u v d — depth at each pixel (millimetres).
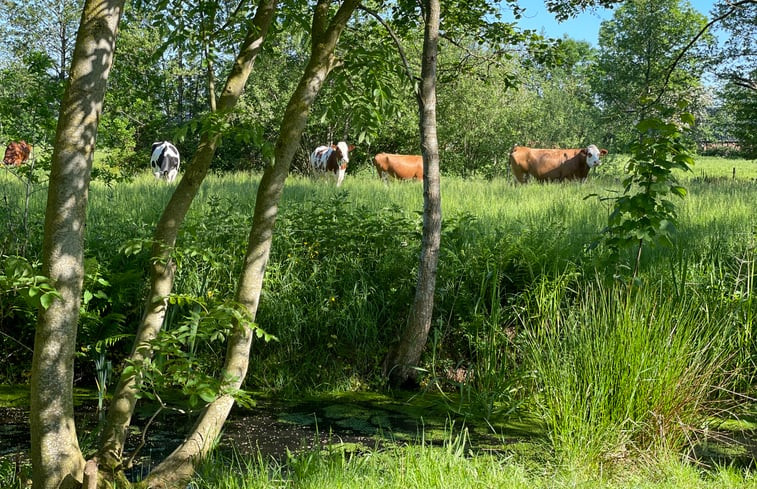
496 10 9492
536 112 39375
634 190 16641
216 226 9719
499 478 5039
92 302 8641
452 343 9047
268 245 5312
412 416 7691
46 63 9289
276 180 5246
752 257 9289
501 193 17016
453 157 37406
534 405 7551
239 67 5211
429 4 8195
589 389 5789
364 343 9125
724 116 38156
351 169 35375
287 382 8727
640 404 5785
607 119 42125
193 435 5141
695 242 10141
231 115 4941
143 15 6012
